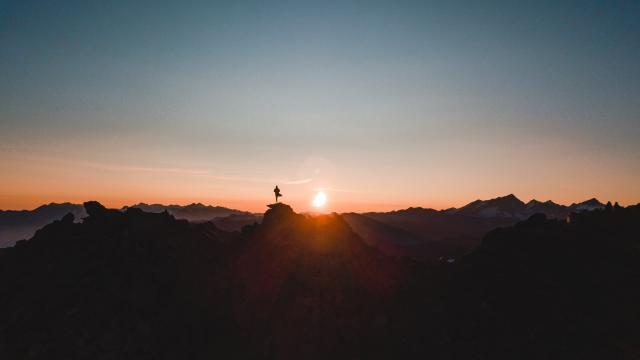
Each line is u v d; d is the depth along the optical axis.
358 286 49.78
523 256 48.91
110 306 39.09
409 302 47.69
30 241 45.94
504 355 37.84
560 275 44.59
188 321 41.09
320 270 51.00
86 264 42.56
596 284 42.34
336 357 40.47
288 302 45.75
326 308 45.41
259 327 43.06
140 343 37.06
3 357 34.44
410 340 42.12
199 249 50.19
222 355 39.28
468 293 46.62
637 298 39.81
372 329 43.81
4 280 40.94
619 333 36.84
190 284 44.69
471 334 41.06
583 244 47.97
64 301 38.78
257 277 48.56
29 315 37.28
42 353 34.72
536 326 39.66
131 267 43.31
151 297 41.19
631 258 44.53
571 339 37.47
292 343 41.62
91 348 35.62
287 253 52.75
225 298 45.41
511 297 43.78
